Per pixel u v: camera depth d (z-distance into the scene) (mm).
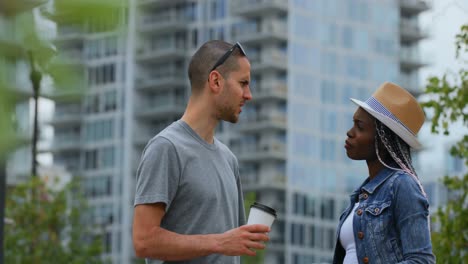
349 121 121562
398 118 6305
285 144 116562
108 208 122438
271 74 117500
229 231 6035
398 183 6109
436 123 13977
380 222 6074
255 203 6074
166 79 121688
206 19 121688
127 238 120250
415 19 127688
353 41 123188
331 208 119250
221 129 118938
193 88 6516
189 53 122125
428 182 96312
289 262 115375
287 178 116312
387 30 125938
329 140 119938
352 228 6207
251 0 118688
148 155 6215
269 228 6078
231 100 6422
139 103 123000
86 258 39875
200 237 6031
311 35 120188
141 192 6133
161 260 6203
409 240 5973
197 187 6238
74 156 123438
